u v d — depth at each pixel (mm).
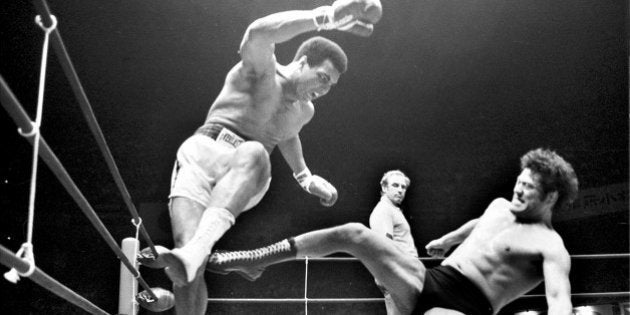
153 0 7289
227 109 3002
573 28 7734
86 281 6406
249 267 2662
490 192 7793
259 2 7461
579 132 7824
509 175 7824
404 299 2717
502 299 2807
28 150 6352
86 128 7000
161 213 7070
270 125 3100
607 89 7789
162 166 7270
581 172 7688
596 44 7750
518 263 2799
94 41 7270
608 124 7789
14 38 6547
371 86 7930
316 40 3111
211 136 2916
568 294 2629
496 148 7887
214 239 2537
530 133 7875
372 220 4441
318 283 6812
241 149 2748
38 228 6344
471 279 2787
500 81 7898
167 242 6965
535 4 7676
